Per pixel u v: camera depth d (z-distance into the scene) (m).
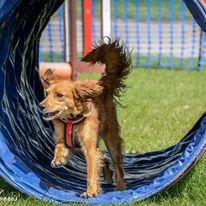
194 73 20.17
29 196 7.35
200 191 7.82
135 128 11.84
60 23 23.53
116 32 27.62
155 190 7.21
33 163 8.16
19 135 8.30
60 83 7.71
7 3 6.97
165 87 17.28
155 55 24.31
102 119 8.08
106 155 9.16
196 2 6.89
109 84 8.29
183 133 11.52
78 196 7.57
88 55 8.47
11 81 8.58
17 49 8.74
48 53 23.70
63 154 7.91
